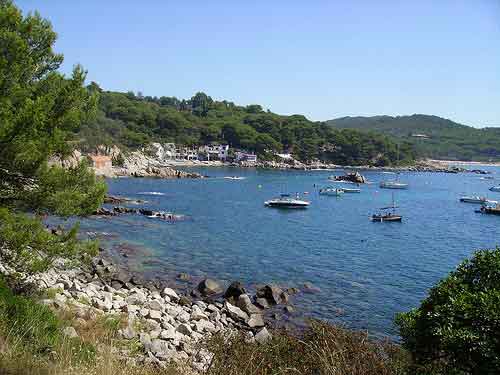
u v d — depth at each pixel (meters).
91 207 14.64
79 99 14.92
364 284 30.42
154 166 139.50
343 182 126.56
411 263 37.12
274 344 8.93
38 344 9.66
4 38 13.09
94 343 11.26
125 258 34.59
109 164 116.25
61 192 13.86
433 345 7.85
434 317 7.48
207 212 62.72
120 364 9.04
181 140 190.38
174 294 24.77
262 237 46.25
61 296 17.92
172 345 15.97
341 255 39.31
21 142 12.31
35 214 13.99
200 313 21.56
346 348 8.38
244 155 185.25
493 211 71.94
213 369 8.38
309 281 30.73
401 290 29.30
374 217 61.12
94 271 28.31
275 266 34.47
